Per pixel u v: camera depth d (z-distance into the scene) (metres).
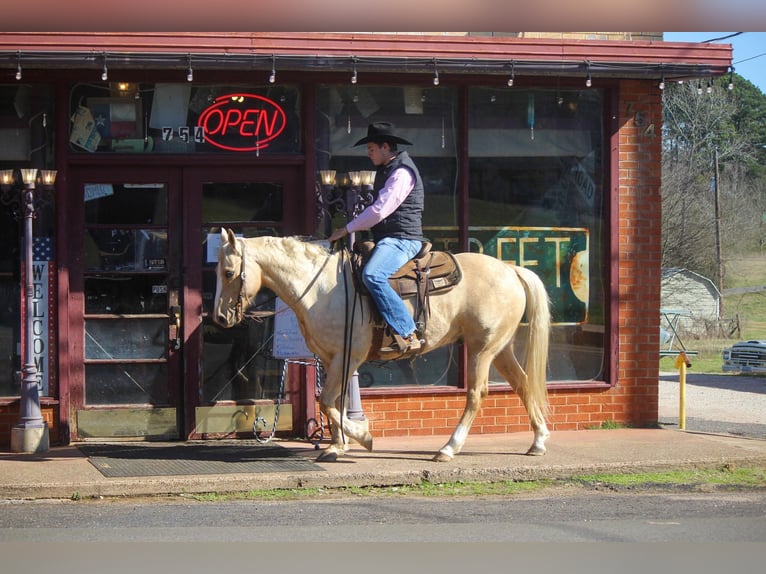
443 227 10.00
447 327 8.52
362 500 7.47
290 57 8.90
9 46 8.48
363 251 8.34
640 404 10.45
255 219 9.64
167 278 9.53
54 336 9.29
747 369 20.94
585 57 9.61
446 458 8.46
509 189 10.16
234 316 8.26
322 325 8.30
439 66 9.23
